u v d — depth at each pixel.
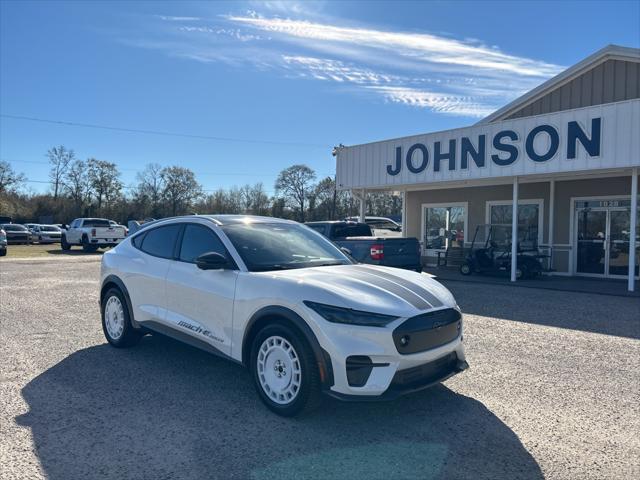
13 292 11.52
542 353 6.38
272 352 4.37
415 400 4.69
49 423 4.12
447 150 15.78
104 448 3.69
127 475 3.31
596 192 16.28
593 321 8.46
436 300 4.43
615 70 15.73
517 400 4.71
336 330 3.94
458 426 4.12
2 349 6.38
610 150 12.38
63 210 72.94
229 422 4.16
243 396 4.75
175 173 74.56
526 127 13.93
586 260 16.55
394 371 3.94
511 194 18.42
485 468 3.43
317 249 5.66
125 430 3.99
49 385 5.02
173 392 4.84
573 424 4.18
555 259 17.17
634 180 12.15
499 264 15.62
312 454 3.61
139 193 74.94
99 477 3.29
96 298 10.62
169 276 5.53
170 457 3.56
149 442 3.79
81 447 3.70
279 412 4.25
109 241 29.75
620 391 4.98
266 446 3.73
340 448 3.71
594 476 3.34
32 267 18.27
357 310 3.97
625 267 15.65
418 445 3.77
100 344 6.66
